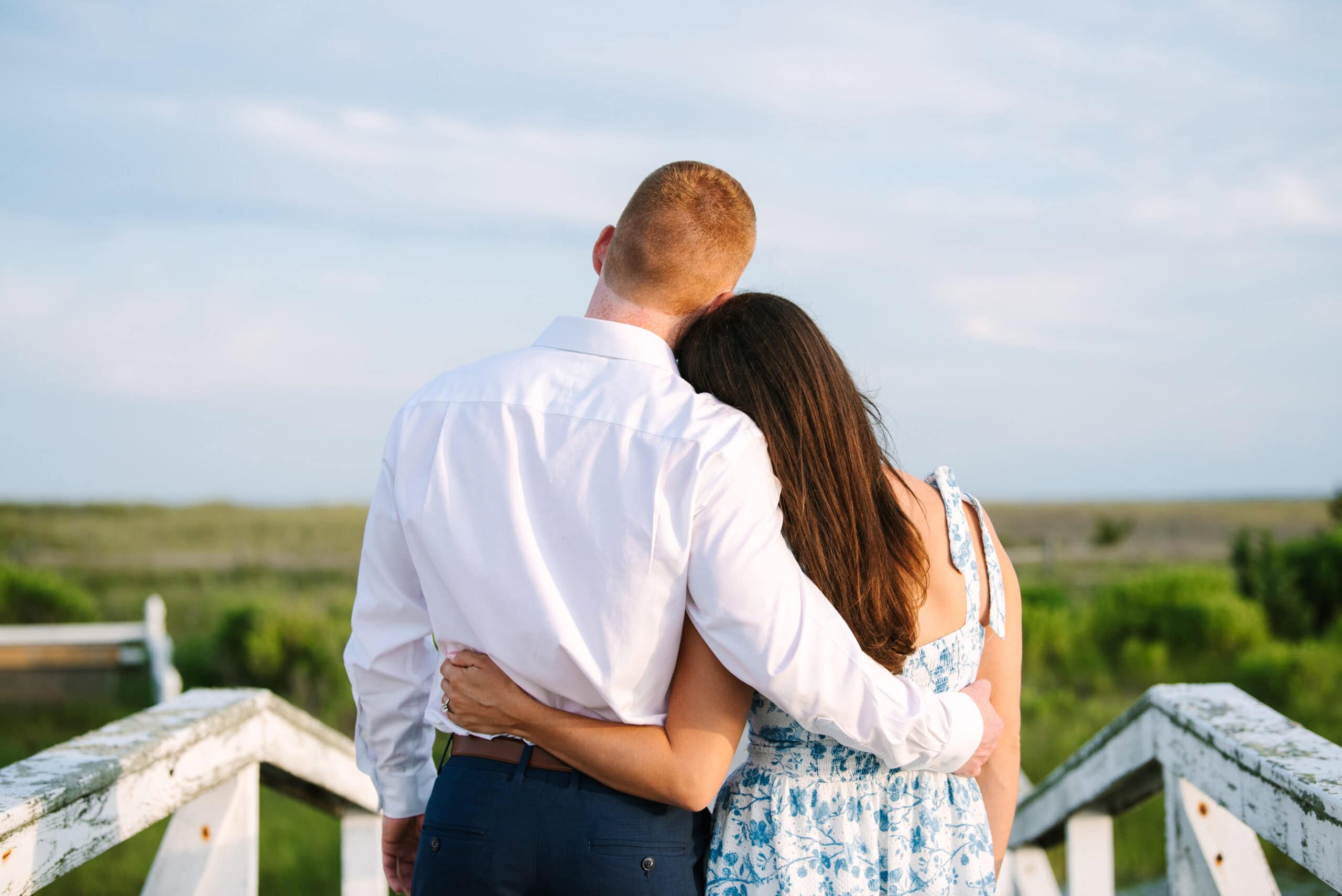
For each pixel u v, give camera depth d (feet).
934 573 4.87
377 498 4.83
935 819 4.80
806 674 4.15
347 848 8.71
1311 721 24.16
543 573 4.33
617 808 4.43
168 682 26.18
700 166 4.90
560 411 4.47
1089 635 33.58
